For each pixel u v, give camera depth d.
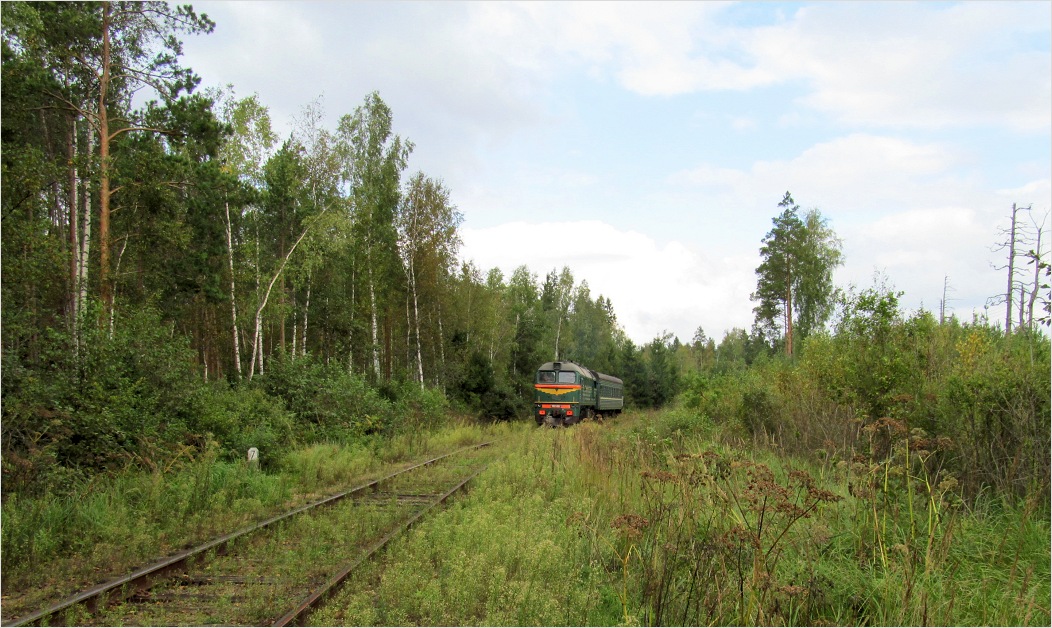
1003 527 6.72
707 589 5.20
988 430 7.93
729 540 5.51
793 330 42.62
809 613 5.33
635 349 51.72
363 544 7.32
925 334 10.98
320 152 30.41
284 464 13.04
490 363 34.69
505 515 8.05
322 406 18.80
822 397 12.59
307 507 9.00
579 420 29.44
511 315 46.12
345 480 12.08
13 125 16.88
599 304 78.25
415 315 33.22
